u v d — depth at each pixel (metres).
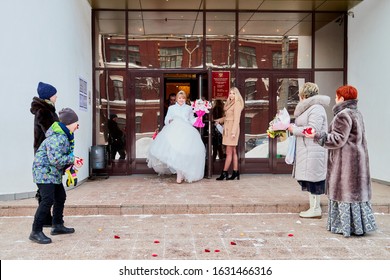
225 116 7.74
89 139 8.02
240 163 8.49
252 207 5.43
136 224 4.88
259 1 7.84
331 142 4.24
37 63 5.92
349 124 4.23
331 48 8.55
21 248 3.97
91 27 8.22
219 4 8.01
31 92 5.86
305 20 8.49
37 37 5.92
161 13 8.31
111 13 8.27
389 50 7.09
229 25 8.41
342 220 4.37
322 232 4.58
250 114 8.48
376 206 5.50
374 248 4.03
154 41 8.34
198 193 6.24
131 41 8.32
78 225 4.82
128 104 8.34
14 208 5.23
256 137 8.50
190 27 8.37
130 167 8.34
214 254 3.83
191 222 4.98
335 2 7.92
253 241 4.25
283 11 8.42
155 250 3.93
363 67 7.94
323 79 8.53
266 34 8.46
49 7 6.11
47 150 3.99
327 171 4.55
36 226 4.13
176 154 7.07
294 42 8.48
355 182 4.30
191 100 8.88
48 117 4.43
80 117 7.29
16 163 5.74
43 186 4.10
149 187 6.84
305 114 4.87
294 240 4.28
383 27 7.25
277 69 8.47
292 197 5.93
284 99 8.49
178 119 7.46
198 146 7.36
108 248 3.98
